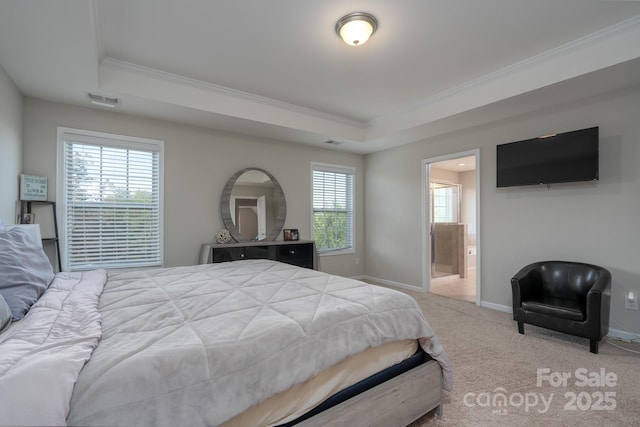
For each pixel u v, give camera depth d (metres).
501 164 3.53
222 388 0.98
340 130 4.36
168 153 3.63
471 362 2.31
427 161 4.46
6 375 0.76
